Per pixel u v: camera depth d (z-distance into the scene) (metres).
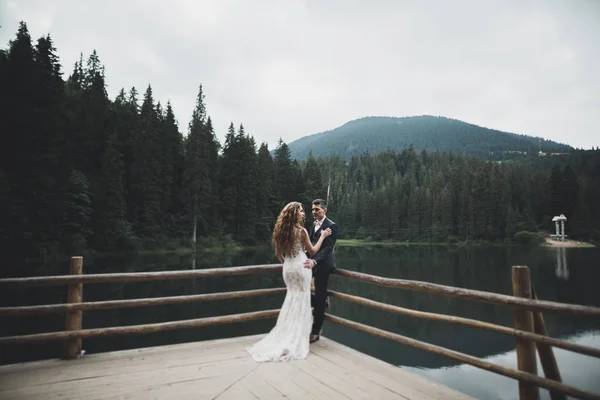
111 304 3.56
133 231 41.03
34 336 3.34
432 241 89.44
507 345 13.50
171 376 3.08
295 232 3.80
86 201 32.78
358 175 141.12
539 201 90.00
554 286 23.98
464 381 10.27
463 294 2.95
